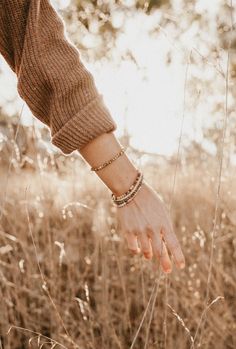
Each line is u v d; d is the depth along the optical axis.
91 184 2.86
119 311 2.27
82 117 1.19
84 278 2.47
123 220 1.25
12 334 2.05
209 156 2.67
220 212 2.65
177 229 2.60
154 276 2.38
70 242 2.46
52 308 2.13
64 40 1.25
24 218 2.54
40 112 1.25
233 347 2.02
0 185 2.46
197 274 2.35
